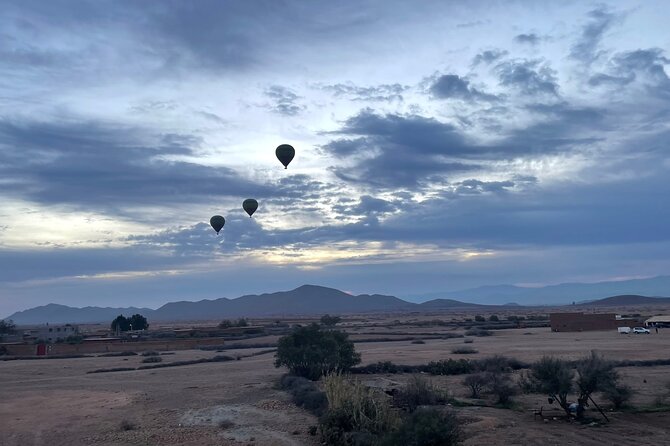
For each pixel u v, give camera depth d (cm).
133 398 3666
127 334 12912
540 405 2891
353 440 2030
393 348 7319
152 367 6034
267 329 13900
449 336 9888
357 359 4675
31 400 3769
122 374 5403
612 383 2677
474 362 4647
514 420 2525
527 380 3381
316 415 2725
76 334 11912
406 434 1778
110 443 2372
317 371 4259
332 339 4500
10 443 2488
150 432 2550
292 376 4056
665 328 10369
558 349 6334
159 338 10894
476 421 2489
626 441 2152
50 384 4697
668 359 4872
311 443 2225
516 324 13312
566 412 2603
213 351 8212
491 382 3195
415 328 13288
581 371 2648
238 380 4447
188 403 3350
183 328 16888
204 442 2323
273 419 2730
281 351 4397
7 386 4619
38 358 7788
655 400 2939
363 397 2319
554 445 2100
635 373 4109
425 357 5866
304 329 4594
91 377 5200
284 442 2258
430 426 1778
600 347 6481
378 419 2162
